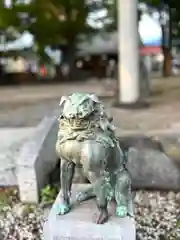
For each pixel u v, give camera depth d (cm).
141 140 674
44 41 2308
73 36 2322
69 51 2356
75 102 257
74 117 254
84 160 261
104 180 274
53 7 2217
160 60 2312
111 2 2106
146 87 1298
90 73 2519
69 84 2044
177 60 1866
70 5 2202
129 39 1097
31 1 2184
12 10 2172
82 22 2269
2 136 784
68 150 265
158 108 1105
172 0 1430
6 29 2262
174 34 1548
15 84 2153
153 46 1792
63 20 2258
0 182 528
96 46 2572
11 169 554
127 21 1072
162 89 1498
